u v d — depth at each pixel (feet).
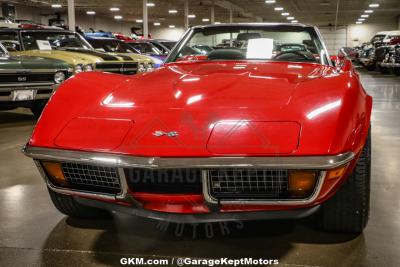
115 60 23.36
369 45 67.41
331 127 5.58
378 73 53.98
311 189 5.55
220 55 10.03
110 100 6.84
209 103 6.34
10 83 16.80
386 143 14.40
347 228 6.72
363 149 6.19
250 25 10.43
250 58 9.75
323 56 9.54
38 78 17.65
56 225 7.50
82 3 84.43
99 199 6.21
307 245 6.57
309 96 6.25
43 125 6.49
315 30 10.02
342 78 6.93
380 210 8.08
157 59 31.40
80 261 6.18
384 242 6.67
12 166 11.55
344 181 5.94
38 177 10.51
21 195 9.16
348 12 107.96
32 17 89.45
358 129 5.80
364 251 6.36
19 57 17.97
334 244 6.59
